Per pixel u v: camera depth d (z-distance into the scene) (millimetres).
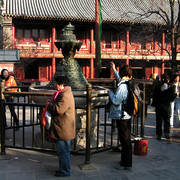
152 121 9750
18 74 31750
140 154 5590
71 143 5723
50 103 4246
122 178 4359
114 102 4535
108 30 34719
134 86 4672
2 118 5098
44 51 31359
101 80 12594
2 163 4922
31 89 6148
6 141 6574
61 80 4262
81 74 6367
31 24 31812
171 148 6219
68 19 30562
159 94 6949
